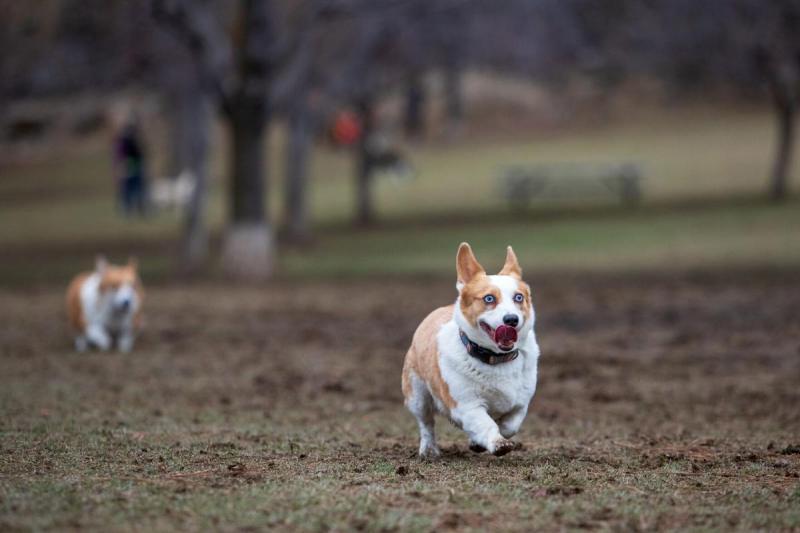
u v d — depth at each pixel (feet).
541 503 16.78
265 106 67.46
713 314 48.08
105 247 91.04
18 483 17.84
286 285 64.59
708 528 15.47
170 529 15.05
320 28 81.25
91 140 150.20
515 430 20.39
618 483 18.60
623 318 47.88
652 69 100.89
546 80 109.29
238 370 36.55
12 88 76.64
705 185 104.83
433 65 90.53
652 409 29.45
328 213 107.76
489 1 82.38
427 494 17.25
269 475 18.89
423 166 131.95
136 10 69.56
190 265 74.18
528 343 19.95
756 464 20.66
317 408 29.76
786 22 88.43
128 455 20.90
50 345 42.01
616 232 83.25
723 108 148.87
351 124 138.72
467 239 85.30
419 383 21.06
